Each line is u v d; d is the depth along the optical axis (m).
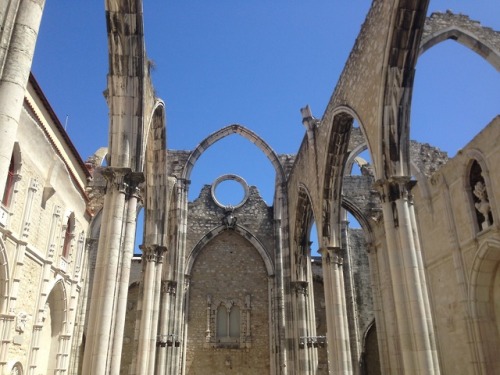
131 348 31.72
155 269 23.02
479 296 19.31
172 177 28.98
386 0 14.72
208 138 30.34
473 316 19.20
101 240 14.53
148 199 23.48
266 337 31.72
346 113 19.50
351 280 30.16
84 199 26.53
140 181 15.70
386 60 14.58
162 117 21.98
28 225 18.70
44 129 19.94
